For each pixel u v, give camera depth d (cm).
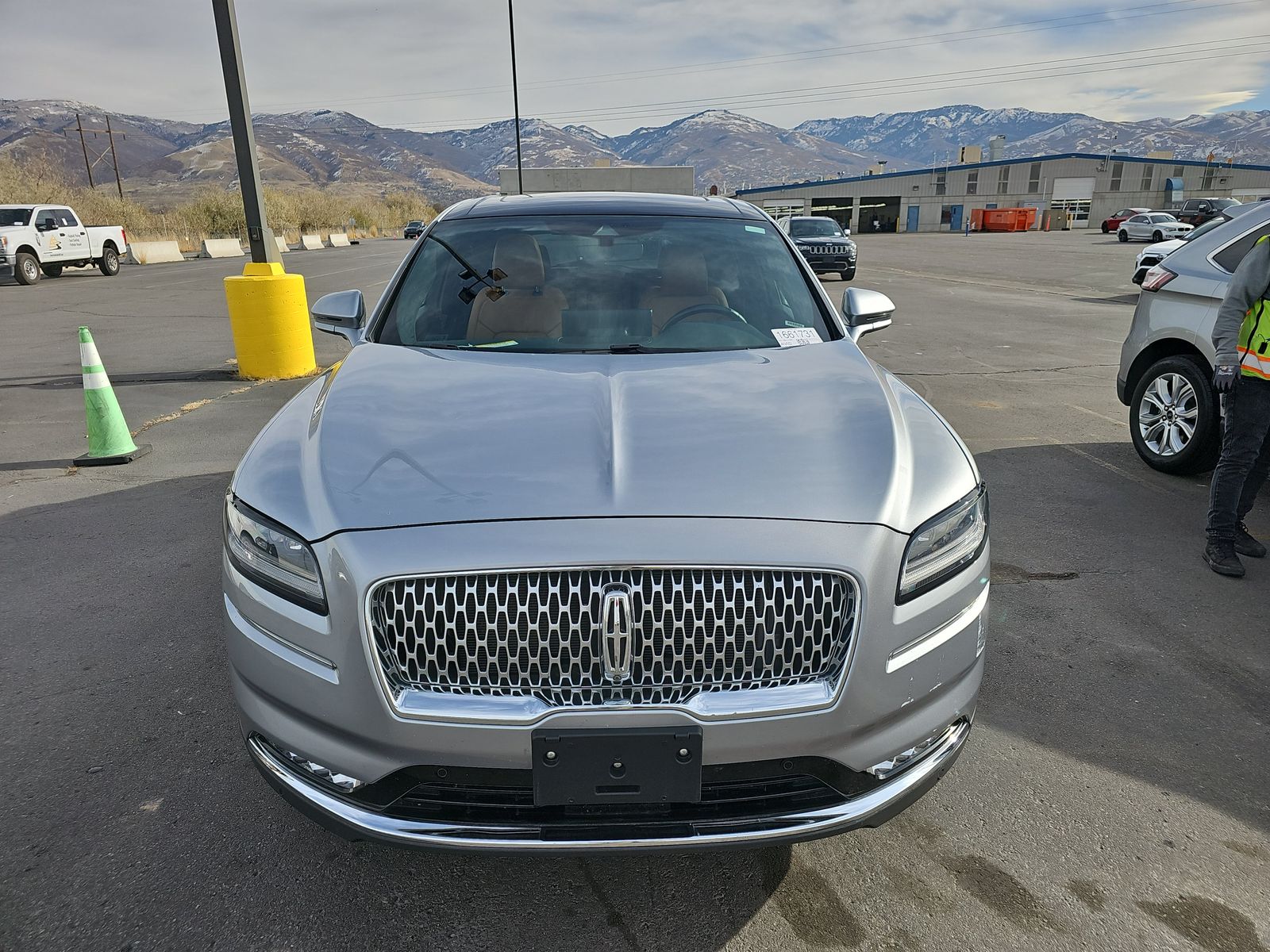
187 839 226
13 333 1168
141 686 299
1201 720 282
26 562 403
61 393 778
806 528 175
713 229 338
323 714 176
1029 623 346
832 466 194
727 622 169
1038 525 448
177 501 484
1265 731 277
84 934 195
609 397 226
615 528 171
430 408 220
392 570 167
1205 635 338
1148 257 1369
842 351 274
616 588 166
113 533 438
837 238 1919
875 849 225
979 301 1504
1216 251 496
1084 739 271
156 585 379
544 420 211
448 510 176
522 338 281
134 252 2991
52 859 218
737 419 213
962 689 199
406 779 175
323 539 176
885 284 1855
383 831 174
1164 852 223
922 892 211
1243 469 383
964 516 199
